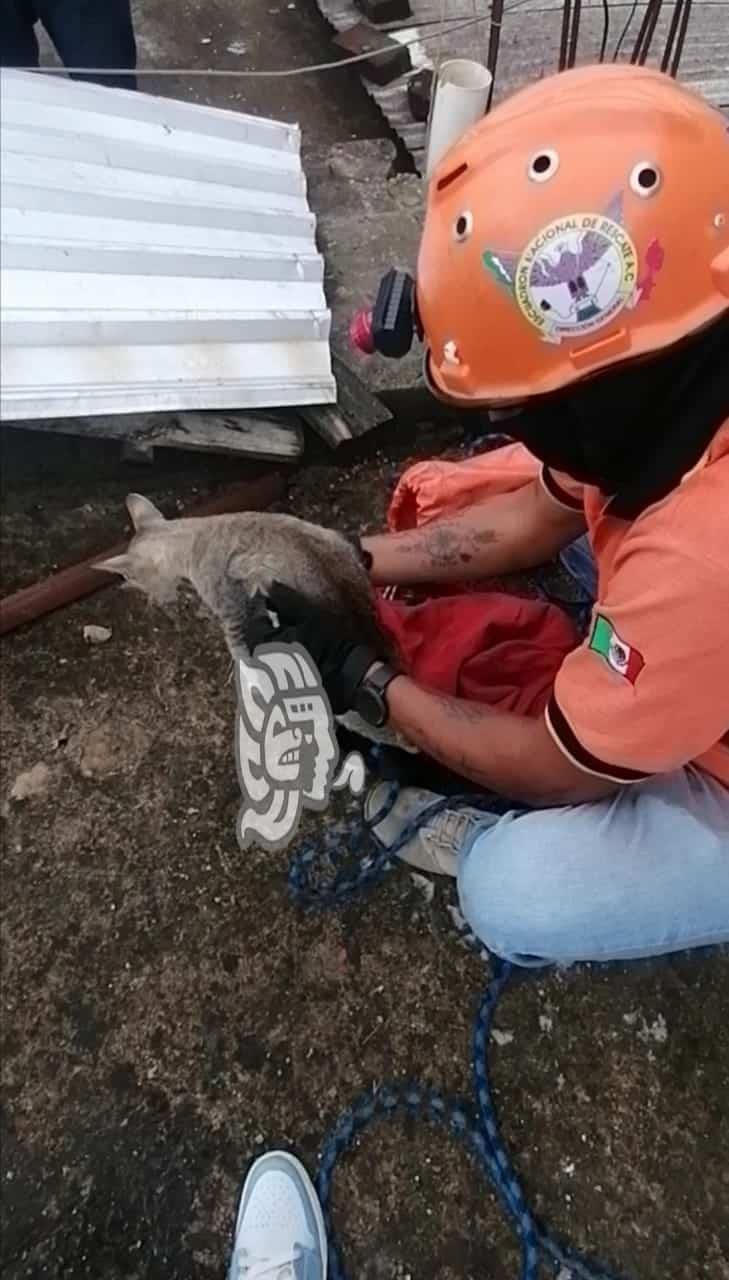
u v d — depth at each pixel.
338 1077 1.42
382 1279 1.29
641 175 0.92
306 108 2.49
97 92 1.67
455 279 0.99
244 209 1.86
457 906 1.55
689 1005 1.50
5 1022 1.42
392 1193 1.34
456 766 1.29
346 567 1.36
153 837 1.58
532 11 2.62
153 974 1.47
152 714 1.69
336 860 1.57
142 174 1.71
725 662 1.01
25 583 1.82
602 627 1.07
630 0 2.62
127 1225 1.31
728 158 0.97
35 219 1.53
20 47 2.03
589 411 0.99
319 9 2.71
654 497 1.02
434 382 1.08
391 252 2.15
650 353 0.92
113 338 1.59
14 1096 1.37
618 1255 1.32
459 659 1.45
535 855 1.29
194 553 1.33
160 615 1.78
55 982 1.45
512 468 1.65
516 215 0.94
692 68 2.48
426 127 2.41
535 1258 1.30
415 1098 1.41
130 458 1.86
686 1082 1.44
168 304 1.66
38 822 1.58
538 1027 1.46
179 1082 1.40
